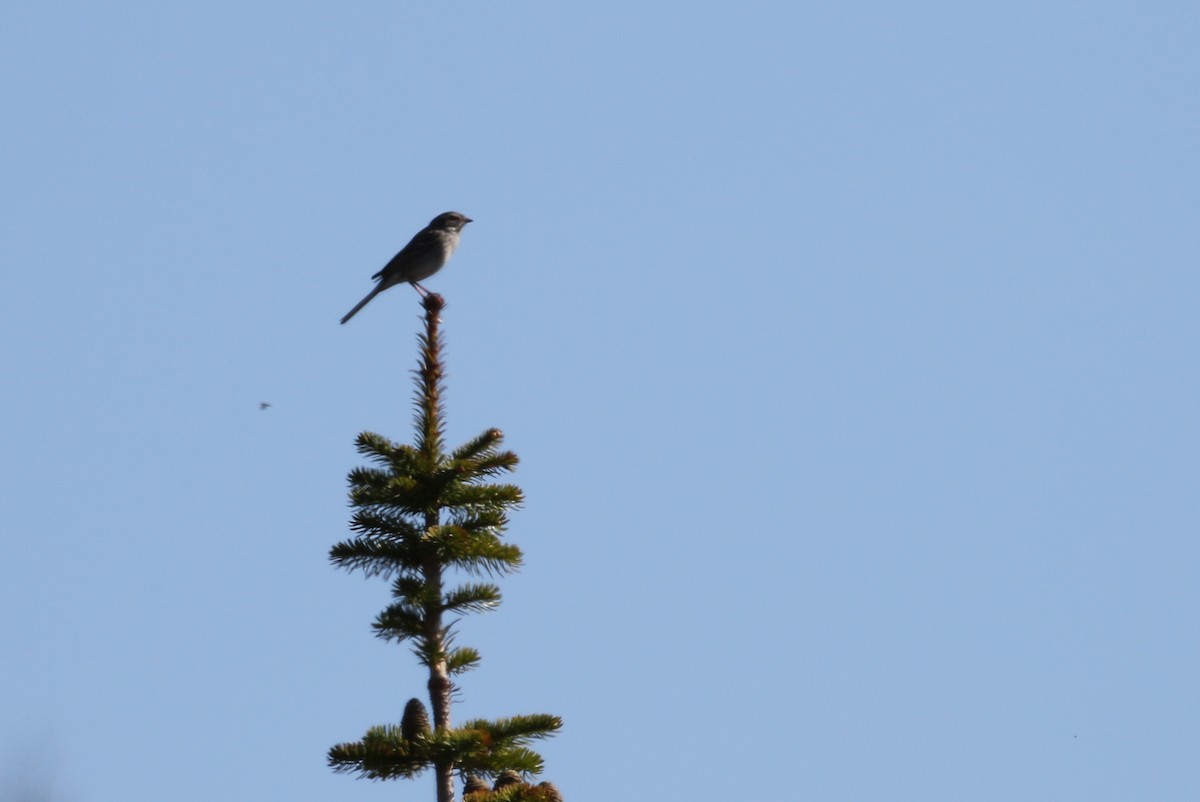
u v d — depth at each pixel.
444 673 12.29
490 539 12.90
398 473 13.30
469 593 12.60
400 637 12.51
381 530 12.97
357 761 11.51
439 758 11.58
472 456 13.62
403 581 12.52
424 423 13.73
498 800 11.17
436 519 13.15
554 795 11.40
